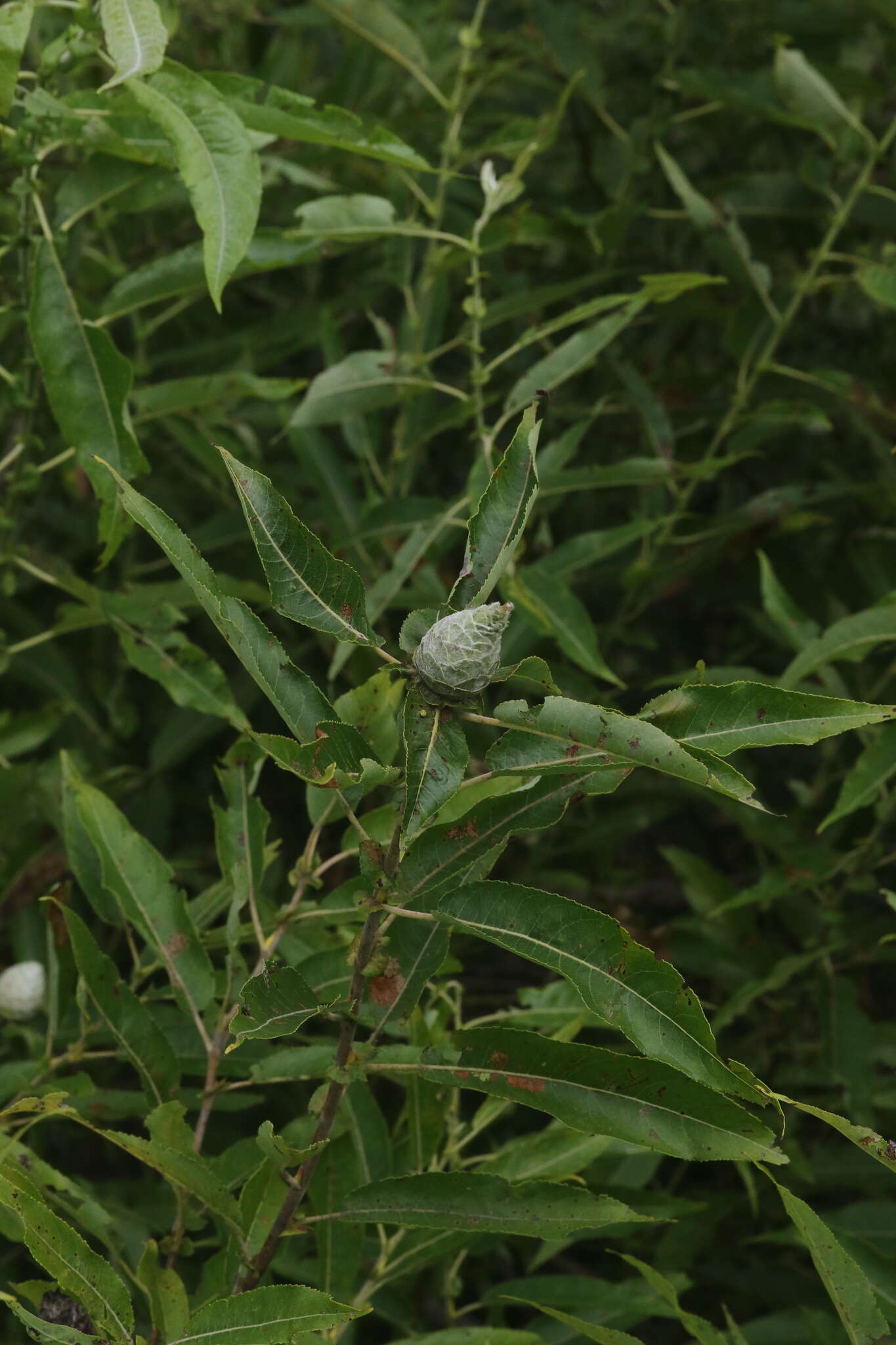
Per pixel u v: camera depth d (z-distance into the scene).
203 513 2.00
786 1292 1.46
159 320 1.57
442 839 1.10
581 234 1.63
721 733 1.08
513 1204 1.13
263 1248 1.14
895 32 1.88
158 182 1.29
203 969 1.20
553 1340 1.29
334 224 1.32
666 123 1.83
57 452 1.71
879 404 1.57
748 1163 1.39
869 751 1.30
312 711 1.08
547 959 1.08
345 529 1.52
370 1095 1.21
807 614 1.84
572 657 1.33
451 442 1.98
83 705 1.73
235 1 1.84
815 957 1.39
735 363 1.99
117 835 1.21
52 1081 1.24
